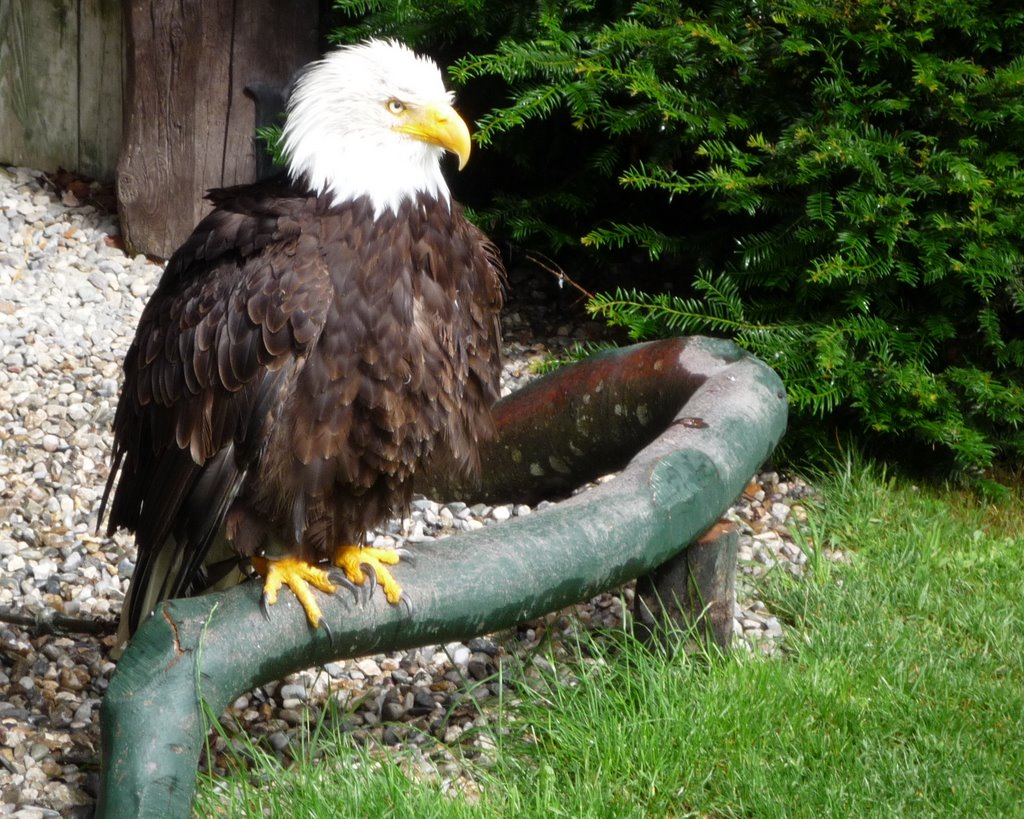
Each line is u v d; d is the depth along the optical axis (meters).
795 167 5.88
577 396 5.46
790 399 5.72
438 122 3.77
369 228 3.73
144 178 7.61
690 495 4.35
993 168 5.78
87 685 4.53
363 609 3.76
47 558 5.24
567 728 4.09
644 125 6.25
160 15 7.39
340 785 3.76
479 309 4.05
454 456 4.11
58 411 6.26
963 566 5.42
